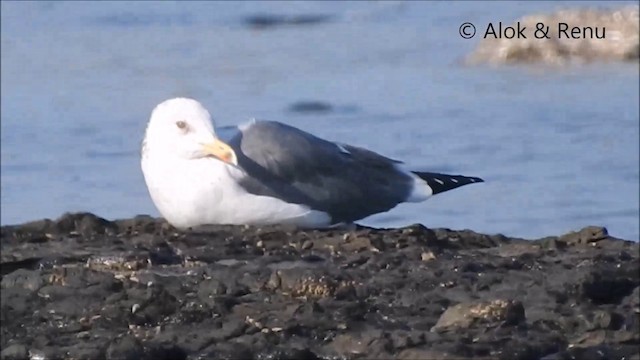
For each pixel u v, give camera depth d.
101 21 31.12
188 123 11.44
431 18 29.81
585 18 26.77
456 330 9.12
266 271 10.19
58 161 19.61
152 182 11.59
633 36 26.38
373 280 10.08
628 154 19.52
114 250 10.88
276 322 9.27
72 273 10.24
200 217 11.53
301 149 11.88
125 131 21.55
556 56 26.33
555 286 9.91
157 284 9.94
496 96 23.61
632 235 16.12
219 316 9.44
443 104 23.00
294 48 28.59
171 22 31.17
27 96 24.45
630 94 23.30
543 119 21.64
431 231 11.60
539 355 8.77
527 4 28.89
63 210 17.14
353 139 21.11
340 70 26.27
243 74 26.23
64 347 9.01
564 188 17.95
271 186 11.65
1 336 9.30
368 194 12.23
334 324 9.23
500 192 17.86
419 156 19.92
